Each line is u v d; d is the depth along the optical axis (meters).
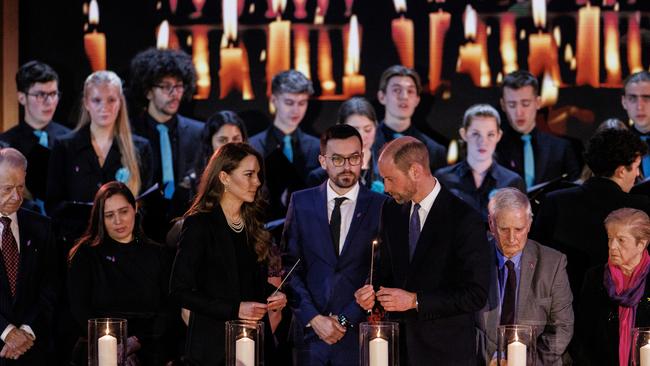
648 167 14.34
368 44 15.34
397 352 8.23
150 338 11.38
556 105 15.05
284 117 14.95
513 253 10.25
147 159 14.16
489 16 15.11
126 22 15.46
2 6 15.16
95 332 8.41
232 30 15.47
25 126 14.78
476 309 9.26
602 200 11.44
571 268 11.53
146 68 14.80
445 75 15.20
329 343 10.30
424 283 9.41
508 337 8.05
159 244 11.82
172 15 15.47
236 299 9.74
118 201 11.49
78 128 13.85
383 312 9.80
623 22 14.91
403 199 9.59
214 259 9.77
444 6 15.19
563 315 10.29
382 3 15.28
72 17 15.46
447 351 9.44
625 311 10.33
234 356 8.11
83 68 15.48
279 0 15.41
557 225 11.59
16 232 11.85
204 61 15.47
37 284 11.84
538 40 15.05
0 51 15.19
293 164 14.86
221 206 9.94
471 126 13.86
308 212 10.85
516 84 14.68
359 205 10.73
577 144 14.98
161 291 11.54
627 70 14.94
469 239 9.38
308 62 15.41
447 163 15.10
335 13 15.37
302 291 10.63
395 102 14.87
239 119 13.86
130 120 14.84
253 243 10.01
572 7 14.98
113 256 11.49
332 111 15.38
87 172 13.66
